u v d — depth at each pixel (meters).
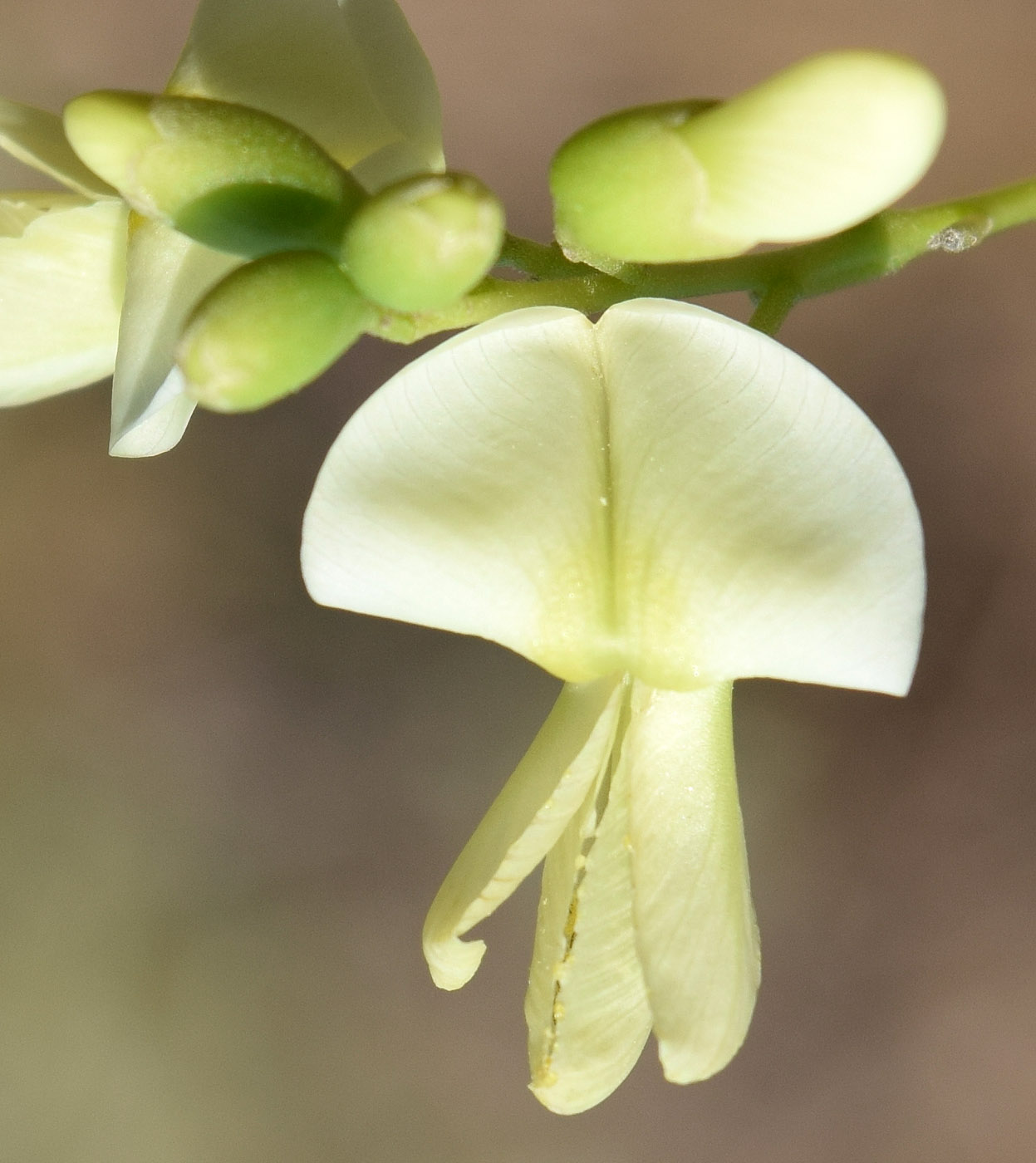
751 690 0.18
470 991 0.18
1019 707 0.18
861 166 0.08
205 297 0.08
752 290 0.09
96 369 0.09
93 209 0.09
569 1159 0.18
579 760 0.09
